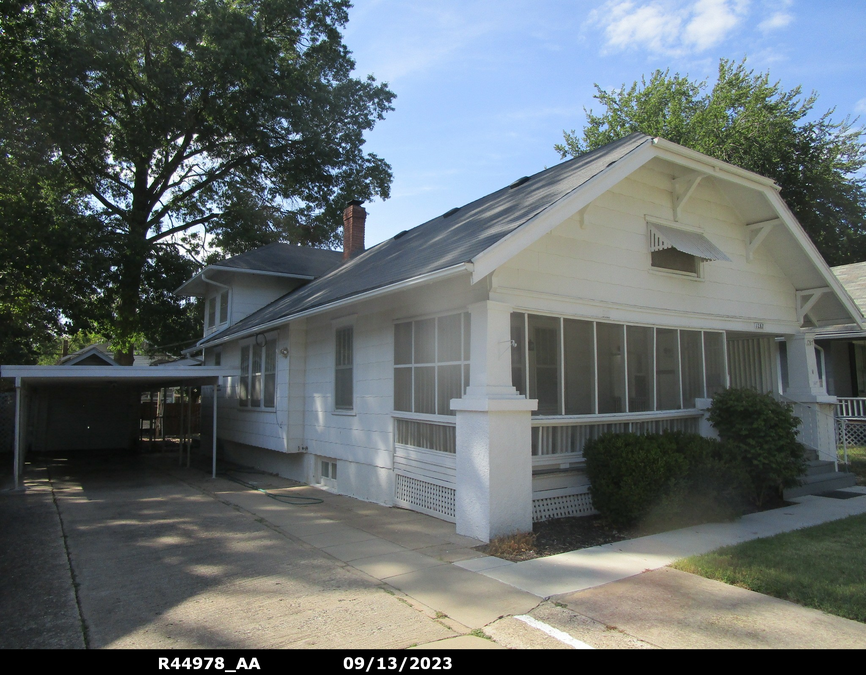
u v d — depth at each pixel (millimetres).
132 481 12664
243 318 17312
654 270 9180
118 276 20828
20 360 21219
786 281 11562
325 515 8719
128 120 21578
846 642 4090
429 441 8469
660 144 8234
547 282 7789
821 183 27969
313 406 12180
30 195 18469
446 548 6676
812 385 11453
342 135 27344
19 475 12477
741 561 5852
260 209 27672
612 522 7434
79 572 5922
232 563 6207
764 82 30109
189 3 21188
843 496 9805
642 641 4133
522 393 7559
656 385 9133
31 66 17859
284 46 26734
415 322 8820
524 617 4594
